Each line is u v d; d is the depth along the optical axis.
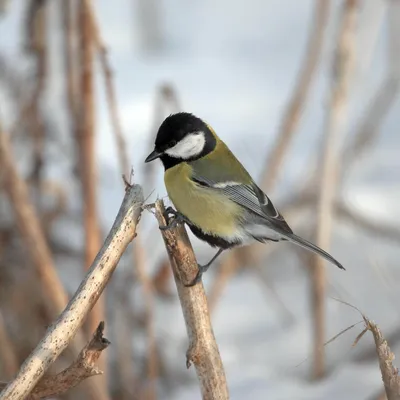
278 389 9.83
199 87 16.61
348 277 11.62
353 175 13.25
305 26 20.48
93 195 8.99
